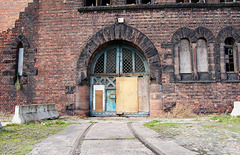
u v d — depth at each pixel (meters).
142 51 10.36
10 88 10.51
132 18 10.42
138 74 10.55
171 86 9.83
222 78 9.79
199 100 9.68
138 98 10.43
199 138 4.49
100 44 10.39
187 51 10.28
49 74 10.36
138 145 3.97
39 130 5.82
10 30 10.93
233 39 10.16
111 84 10.66
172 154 3.25
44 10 10.84
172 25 10.25
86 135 4.97
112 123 7.37
